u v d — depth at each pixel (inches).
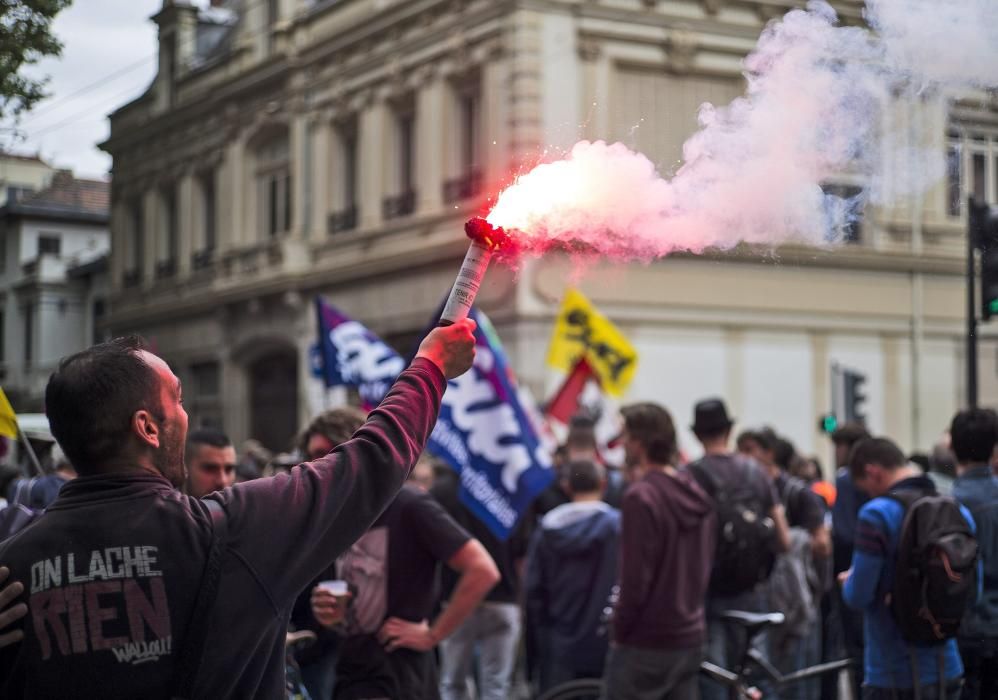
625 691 199.9
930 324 752.3
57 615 79.2
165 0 1002.7
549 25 647.8
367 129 791.7
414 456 89.8
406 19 743.7
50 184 530.6
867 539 173.8
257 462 472.7
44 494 222.8
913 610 167.0
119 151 1078.4
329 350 316.5
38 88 151.8
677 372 687.1
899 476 182.5
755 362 713.0
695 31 660.1
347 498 85.6
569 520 257.4
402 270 754.8
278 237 877.2
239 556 81.3
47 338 1103.6
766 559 243.1
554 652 258.7
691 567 201.6
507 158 647.8
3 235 1130.0
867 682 177.3
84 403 83.8
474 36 683.4
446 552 157.9
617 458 401.4
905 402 754.8
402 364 315.0
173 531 81.1
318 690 181.3
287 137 892.0
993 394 778.2
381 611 157.6
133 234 1075.9
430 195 729.0
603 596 255.0
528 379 645.9
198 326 990.4
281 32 871.7
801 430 727.1
